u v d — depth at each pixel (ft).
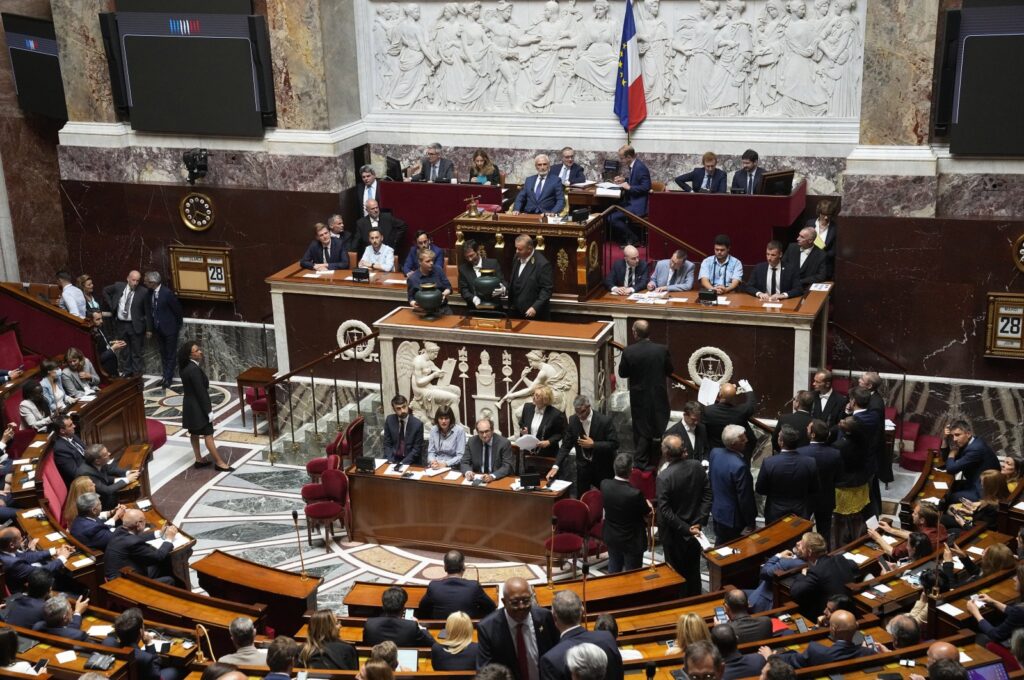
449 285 45.62
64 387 45.50
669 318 44.11
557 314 45.62
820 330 44.88
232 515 43.45
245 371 52.16
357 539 41.29
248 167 54.54
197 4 52.44
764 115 50.93
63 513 38.04
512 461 39.99
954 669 22.98
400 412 41.24
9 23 56.65
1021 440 45.62
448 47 54.75
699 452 39.27
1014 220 43.70
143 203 56.44
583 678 20.45
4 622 30.32
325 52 52.60
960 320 45.42
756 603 31.99
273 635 33.37
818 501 36.19
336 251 50.55
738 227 47.75
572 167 51.21
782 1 49.19
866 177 45.09
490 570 39.04
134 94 54.95
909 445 45.16
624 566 36.45
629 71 51.65
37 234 60.34
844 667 26.17
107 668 27.55
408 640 28.45
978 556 32.86
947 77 43.45
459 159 55.98
